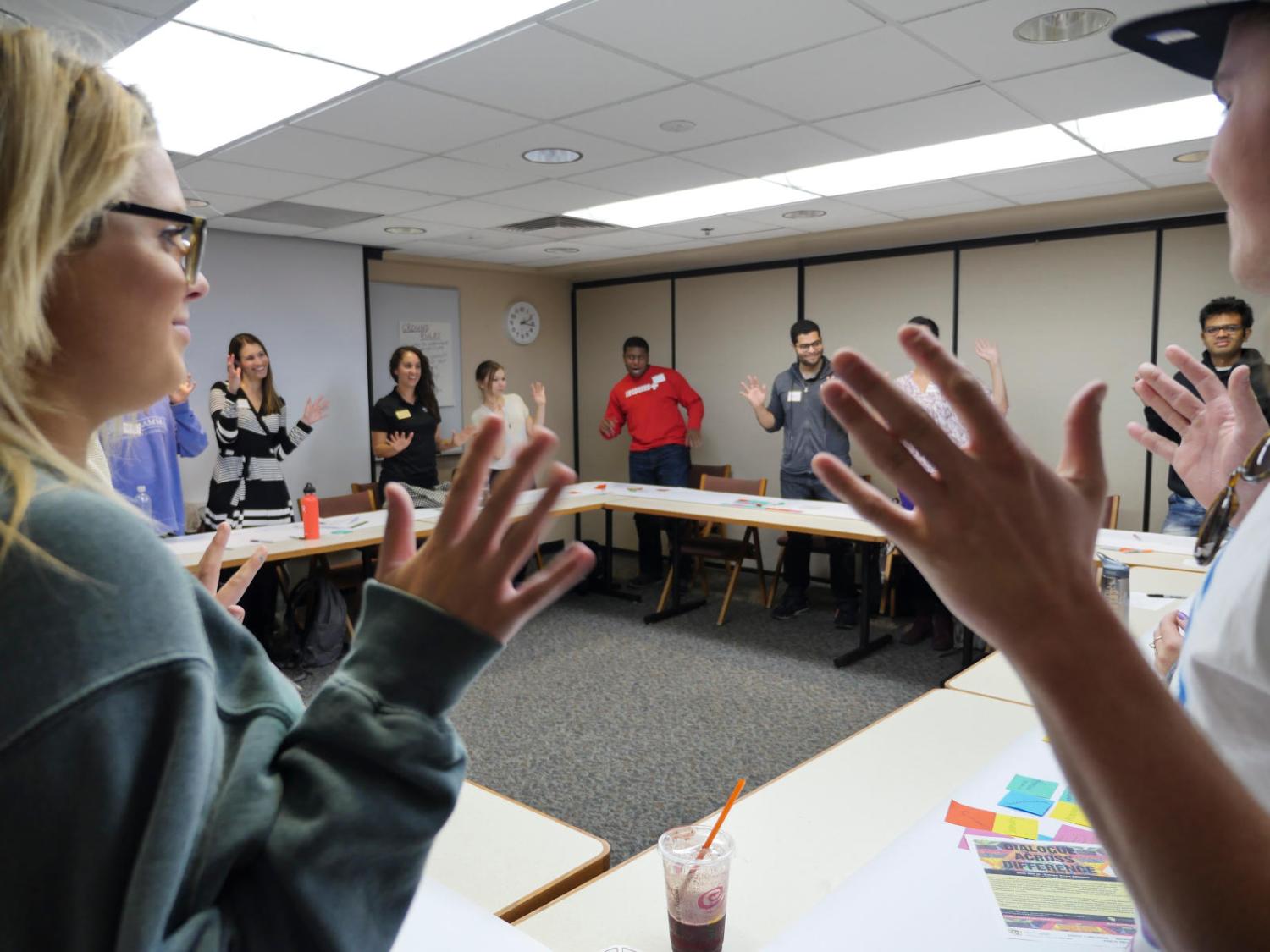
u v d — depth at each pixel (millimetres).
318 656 4035
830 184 4023
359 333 5586
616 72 2510
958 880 1048
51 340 466
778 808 1405
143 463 3229
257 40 2260
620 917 1116
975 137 3281
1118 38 583
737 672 3953
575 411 7285
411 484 5164
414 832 492
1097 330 4801
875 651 4227
